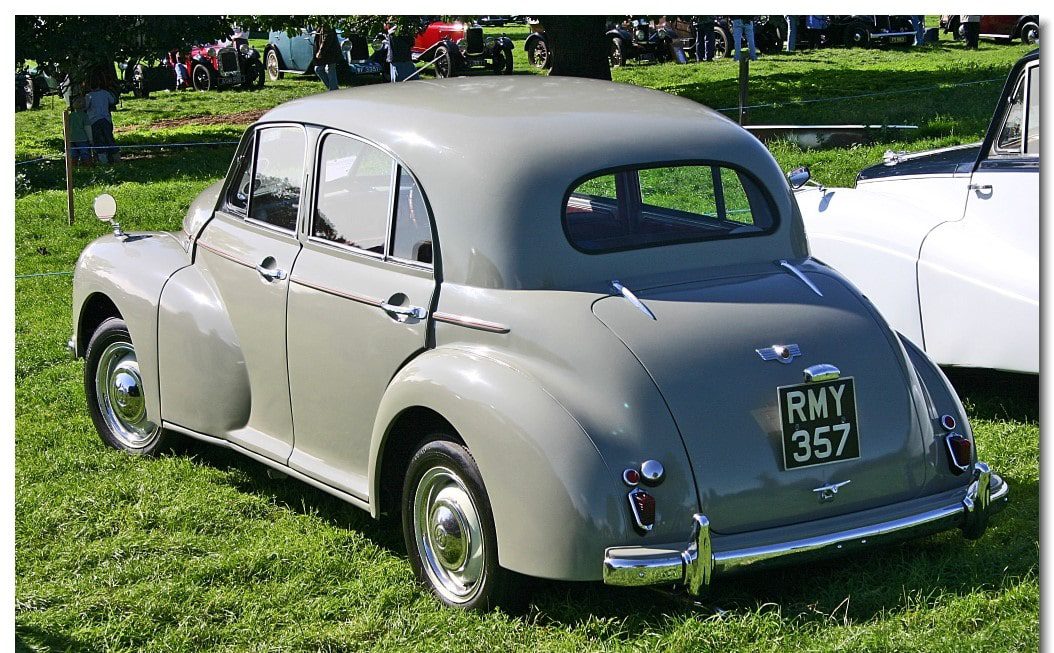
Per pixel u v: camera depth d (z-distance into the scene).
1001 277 5.99
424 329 4.30
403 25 21.83
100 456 5.97
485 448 3.90
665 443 3.82
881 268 6.41
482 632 3.98
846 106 19.31
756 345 4.06
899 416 4.16
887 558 4.46
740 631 3.87
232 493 5.45
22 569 4.71
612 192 4.40
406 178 4.49
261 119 5.36
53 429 6.39
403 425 4.45
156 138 21.67
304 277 4.85
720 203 4.64
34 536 5.01
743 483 3.88
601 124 4.58
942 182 6.39
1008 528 4.70
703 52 31.11
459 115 4.59
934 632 3.84
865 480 4.08
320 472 4.84
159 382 5.64
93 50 19.41
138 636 4.13
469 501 4.10
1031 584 4.13
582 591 4.25
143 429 6.01
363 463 4.66
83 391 7.11
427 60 31.09
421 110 4.69
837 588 4.19
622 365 3.89
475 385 3.96
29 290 9.84
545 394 3.86
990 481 4.30
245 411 5.30
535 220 4.21
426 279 4.38
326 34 24.20
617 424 3.81
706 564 3.75
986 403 6.38
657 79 26.28
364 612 4.25
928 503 4.15
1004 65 24.72
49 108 28.86
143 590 4.45
